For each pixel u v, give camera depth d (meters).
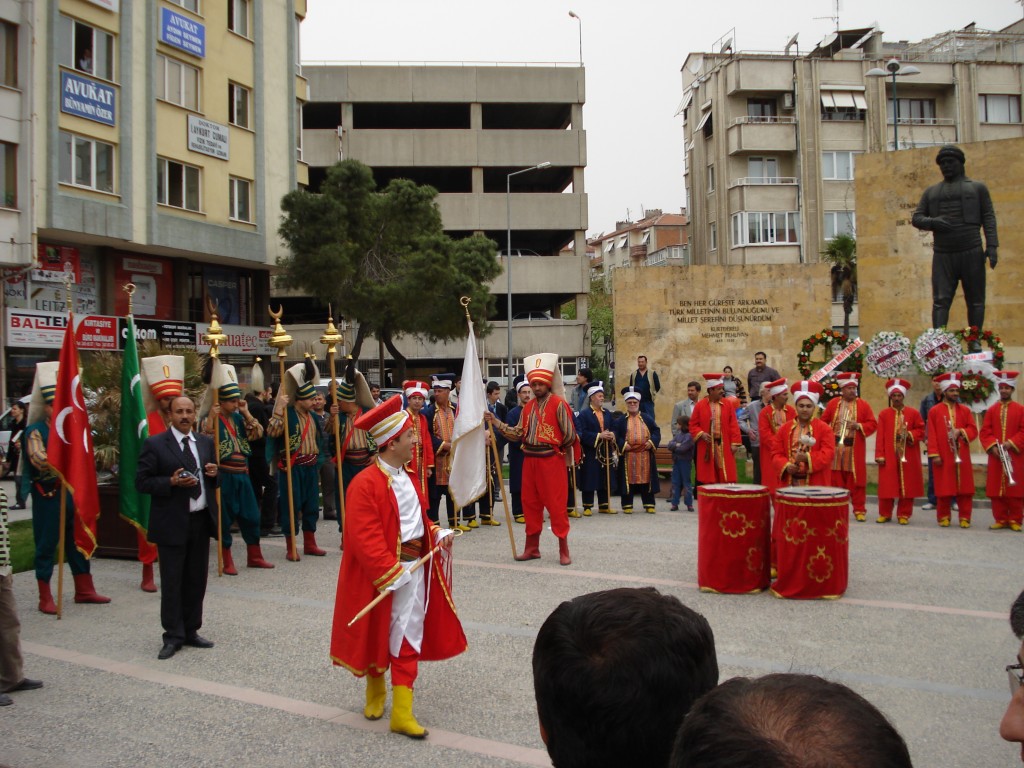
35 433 9.06
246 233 32.84
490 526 14.01
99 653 7.41
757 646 7.18
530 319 53.19
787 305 27.70
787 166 46.84
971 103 46.47
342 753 5.29
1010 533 12.56
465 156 51.19
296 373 11.39
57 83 25.88
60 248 27.58
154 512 7.33
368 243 34.28
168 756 5.28
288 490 11.20
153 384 9.61
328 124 53.91
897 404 13.64
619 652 1.86
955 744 5.24
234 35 32.69
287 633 7.86
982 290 20.94
